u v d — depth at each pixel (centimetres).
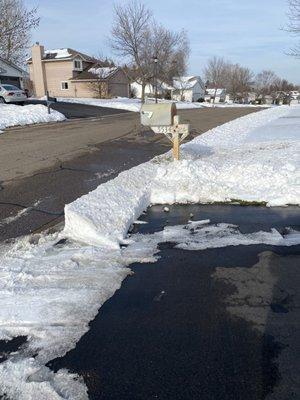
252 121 1880
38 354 288
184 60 5703
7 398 249
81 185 753
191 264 414
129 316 327
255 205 593
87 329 313
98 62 5341
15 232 527
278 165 756
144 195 619
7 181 793
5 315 331
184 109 3453
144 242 475
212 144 1147
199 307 336
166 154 944
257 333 299
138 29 4062
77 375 267
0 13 2616
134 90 6288
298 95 8969
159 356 280
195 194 629
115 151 1105
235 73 9144
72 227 507
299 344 286
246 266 405
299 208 574
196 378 259
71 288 371
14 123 1809
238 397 243
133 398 246
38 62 5169
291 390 247
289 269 396
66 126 1789
